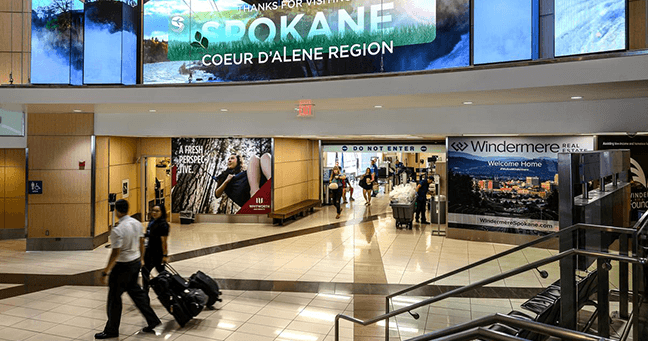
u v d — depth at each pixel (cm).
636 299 267
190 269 848
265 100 898
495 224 1047
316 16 1015
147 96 933
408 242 1088
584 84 675
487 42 775
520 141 1004
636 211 870
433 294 550
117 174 1207
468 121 966
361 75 833
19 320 593
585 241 293
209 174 1365
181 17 1074
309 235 1188
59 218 1054
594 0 688
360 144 1574
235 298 680
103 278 527
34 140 1052
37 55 948
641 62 635
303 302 662
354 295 695
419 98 846
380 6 972
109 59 952
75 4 992
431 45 933
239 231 1247
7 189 1204
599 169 369
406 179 2195
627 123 834
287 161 1452
